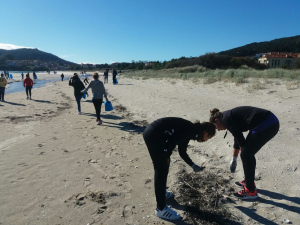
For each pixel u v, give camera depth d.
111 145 5.17
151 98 10.52
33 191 3.27
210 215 2.75
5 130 6.27
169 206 2.93
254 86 10.17
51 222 2.65
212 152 4.43
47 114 8.53
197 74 18.22
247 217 2.68
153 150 2.64
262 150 4.10
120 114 8.27
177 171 3.84
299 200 2.85
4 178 3.62
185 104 8.48
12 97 13.37
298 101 7.19
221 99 9.20
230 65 33.06
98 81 6.83
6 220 2.66
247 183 2.91
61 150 4.85
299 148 3.95
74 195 3.19
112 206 2.97
